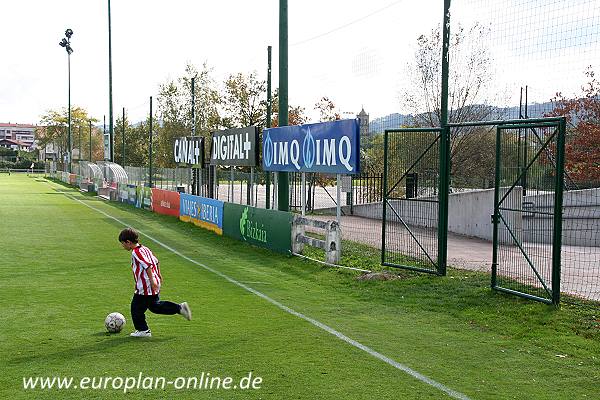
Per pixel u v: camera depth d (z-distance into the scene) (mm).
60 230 20625
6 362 6770
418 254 14133
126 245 7809
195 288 11391
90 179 45906
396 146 14289
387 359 7121
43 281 11719
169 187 32719
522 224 14133
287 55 17594
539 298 9508
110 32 38562
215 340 7785
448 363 7047
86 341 7633
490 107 24500
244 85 36250
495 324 8828
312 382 6254
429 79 25156
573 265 13953
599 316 8695
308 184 29422
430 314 9555
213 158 23875
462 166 24953
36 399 5703
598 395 6082
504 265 12727
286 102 17703
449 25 11867
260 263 14766
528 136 11195
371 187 27250
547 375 6676
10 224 22250
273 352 7305
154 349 7332
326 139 14359
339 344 7719
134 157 70375
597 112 20922
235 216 18781
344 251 15328
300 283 12289
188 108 43156
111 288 11086
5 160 109062
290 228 15258
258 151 19562
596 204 18734
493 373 6711
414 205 16016
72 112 94938
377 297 10773
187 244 18062
